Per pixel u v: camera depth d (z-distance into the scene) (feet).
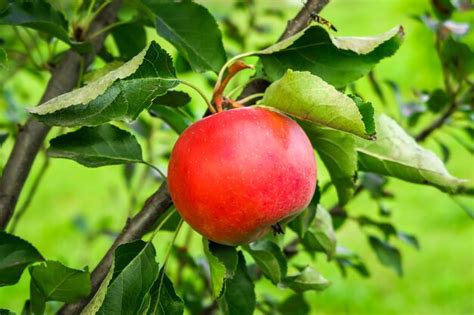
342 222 3.73
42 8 2.89
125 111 2.56
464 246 9.05
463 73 3.62
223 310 2.83
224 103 2.71
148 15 2.98
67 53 3.07
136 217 2.77
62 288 2.72
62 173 10.78
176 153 2.59
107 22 3.16
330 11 15.99
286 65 2.74
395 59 11.03
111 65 2.88
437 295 8.13
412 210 9.94
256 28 4.77
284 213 2.59
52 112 2.51
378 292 8.19
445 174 2.85
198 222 2.59
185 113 3.02
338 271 8.46
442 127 3.84
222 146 2.55
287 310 3.63
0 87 4.17
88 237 5.49
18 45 3.87
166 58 2.58
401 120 3.95
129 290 2.68
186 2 2.95
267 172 2.55
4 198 2.98
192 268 3.80
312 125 2.74
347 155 2.80
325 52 2.72
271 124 2.58
